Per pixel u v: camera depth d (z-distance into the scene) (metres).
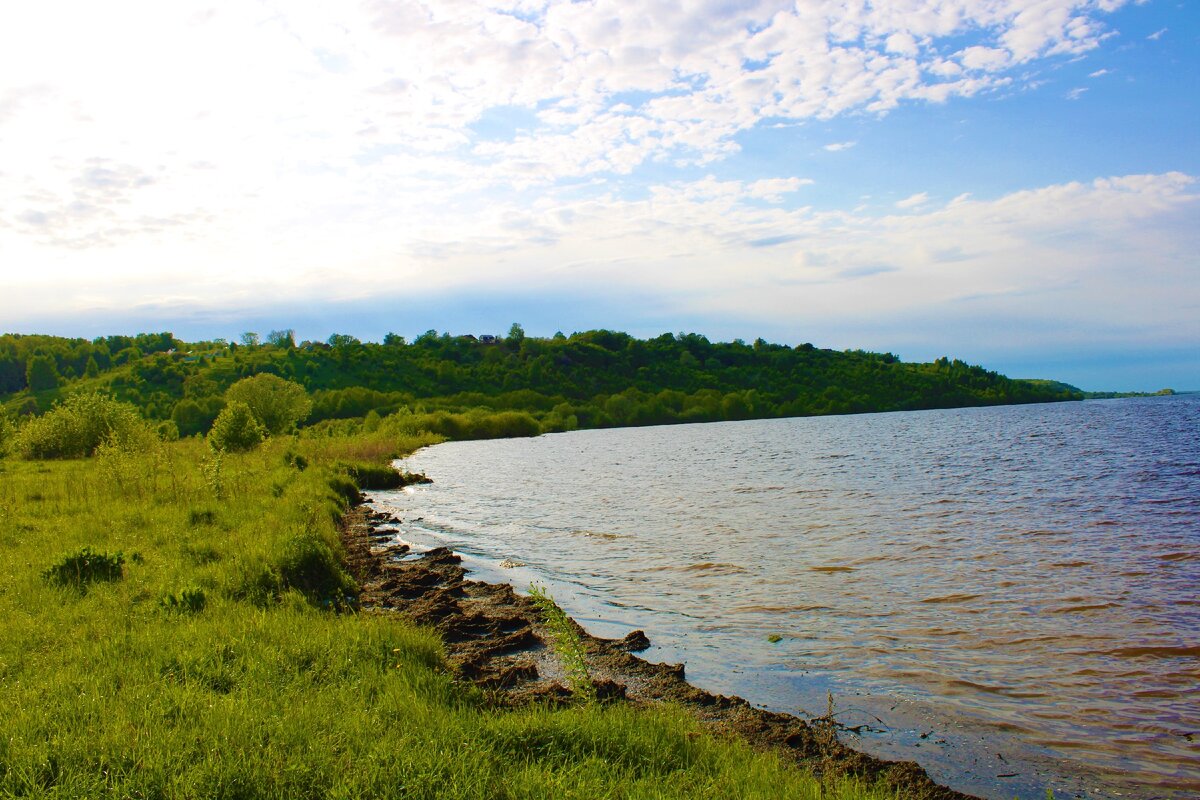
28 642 8.22
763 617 12.21
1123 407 129.00
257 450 39.69
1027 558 16.41
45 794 4.82
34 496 20.92
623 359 161.75
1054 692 8.81
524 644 10.60
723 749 6.61
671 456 56.12
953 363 171.62
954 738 7.67
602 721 6.73
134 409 40.75
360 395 122.88
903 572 15.26
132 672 7.08
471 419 102.12
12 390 138.25
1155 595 13.05
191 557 12.85
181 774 5.10
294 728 5.86
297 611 10.23
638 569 16.05
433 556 16.89
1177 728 7.76
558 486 35.41
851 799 5.75
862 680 9.35
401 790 5.09
